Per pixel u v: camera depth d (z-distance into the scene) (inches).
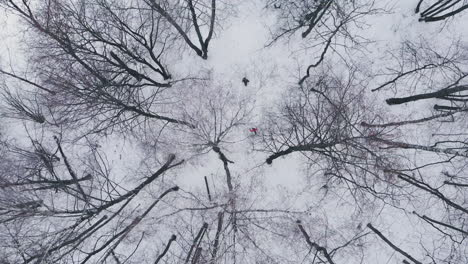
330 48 616.7
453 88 560.4
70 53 542.3
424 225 587.2
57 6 566.9
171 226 590.2
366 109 600.1
